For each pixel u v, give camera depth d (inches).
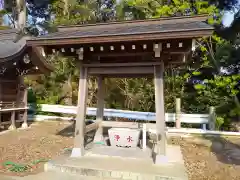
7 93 370.0
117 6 526.0
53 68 399.5
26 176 180.1
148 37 172.9
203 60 465.7
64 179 176.2
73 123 438.3
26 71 383.6
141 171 179.5
